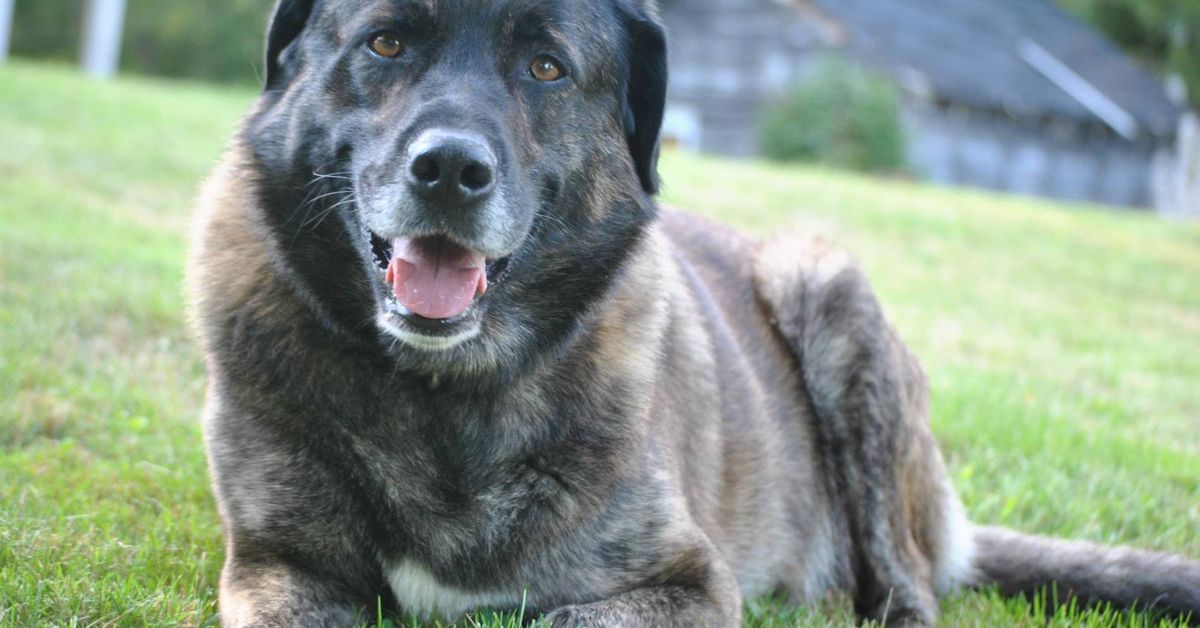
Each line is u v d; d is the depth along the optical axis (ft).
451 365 11.94
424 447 11.93
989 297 42.14
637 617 11.53
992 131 99.40
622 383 12.63
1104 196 110.93
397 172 11.31
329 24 12.52
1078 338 36.29
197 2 145.69
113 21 92.22
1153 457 20.88
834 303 16.26
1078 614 14.44
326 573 12.00
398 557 11.96
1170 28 100.83
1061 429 22.16
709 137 97.66
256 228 12.48
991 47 111.24
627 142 13.84
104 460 15.98
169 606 11.51
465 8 12.05
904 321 34.47
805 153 83.20
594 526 12.12
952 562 16.17
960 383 25.27
